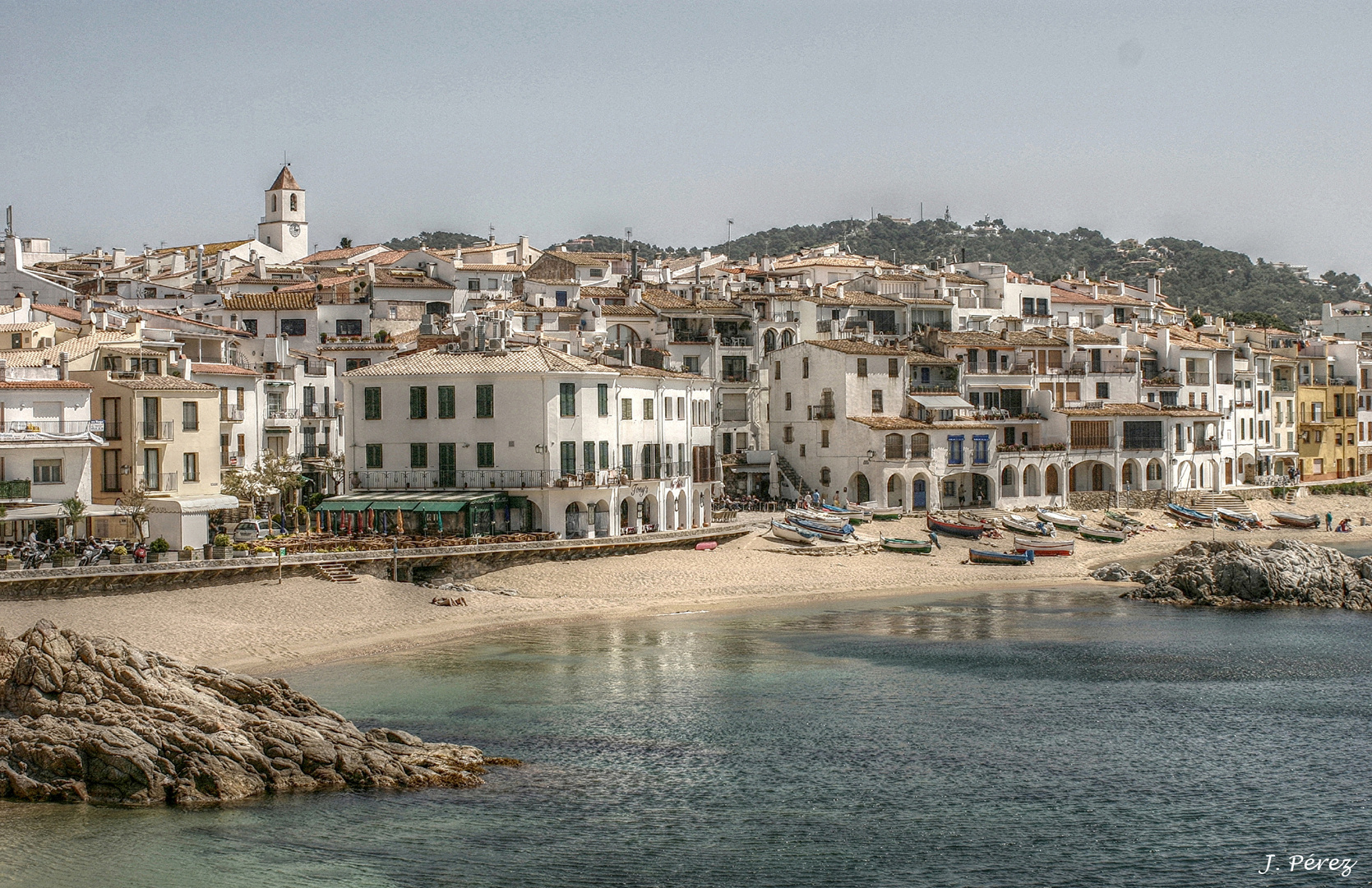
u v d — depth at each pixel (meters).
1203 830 53.66
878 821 54.00
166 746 54.47
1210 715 70.00
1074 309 199.25
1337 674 79.69
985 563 121.38
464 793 55.84
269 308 150.88
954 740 64.75
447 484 111.88
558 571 103.06
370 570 94.62
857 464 140.38
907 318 167.62
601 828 52.47
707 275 199.62
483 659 80.00
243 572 87.19
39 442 90.25
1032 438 155.25
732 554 114.44
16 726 54.84
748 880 48.28
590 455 112.12
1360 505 174.25
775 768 59.97
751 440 149.25
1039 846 51.81
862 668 79.81
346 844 50.12
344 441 114.50
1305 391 191.38
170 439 100.50
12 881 46.38
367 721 65.44
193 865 47.94
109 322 124.81
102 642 57.84
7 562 78.50
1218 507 160.50
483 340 116.12
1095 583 116.62
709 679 76.00
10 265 148.00
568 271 176.75
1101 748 63.81
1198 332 191.25
